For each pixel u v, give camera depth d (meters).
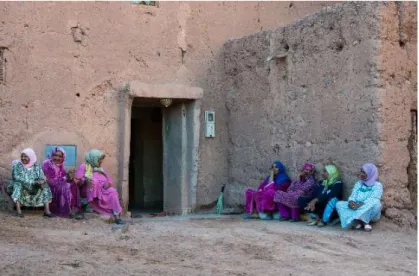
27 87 9.91
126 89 10.40
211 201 11.23
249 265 6.32
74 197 9.17
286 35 9.90
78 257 6.36
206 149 11.22
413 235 7.95
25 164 8.88
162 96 10.63
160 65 10.89
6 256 6.19
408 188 8.57
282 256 6.78
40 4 10.02
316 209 8.75
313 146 9.36
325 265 6.38
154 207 13.27
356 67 8.56
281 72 10.04
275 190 9.70
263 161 10.45
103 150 10.41
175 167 11.34
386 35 8.33
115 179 10.49
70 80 10.22
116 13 10.57
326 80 9.11
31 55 9.95
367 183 8.23
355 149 8.58
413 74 8.59
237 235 7.90
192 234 7.93
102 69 10.45
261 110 10.51
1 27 9.74
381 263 6.50
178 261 6.41
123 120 10.47
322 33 9.17
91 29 10.38
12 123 9.79
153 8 10.88
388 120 8.32
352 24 8.62
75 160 10.19
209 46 11.29
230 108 11.29
